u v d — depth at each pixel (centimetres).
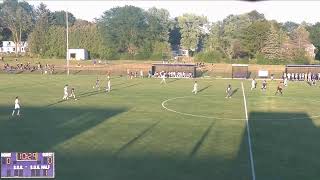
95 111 5728
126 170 3142
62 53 16438
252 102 6906
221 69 13775
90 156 3484
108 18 17300
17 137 4103
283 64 14525
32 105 6141
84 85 9200
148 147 3822
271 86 9700
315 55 16538
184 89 8769
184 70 12025
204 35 18600
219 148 3831
